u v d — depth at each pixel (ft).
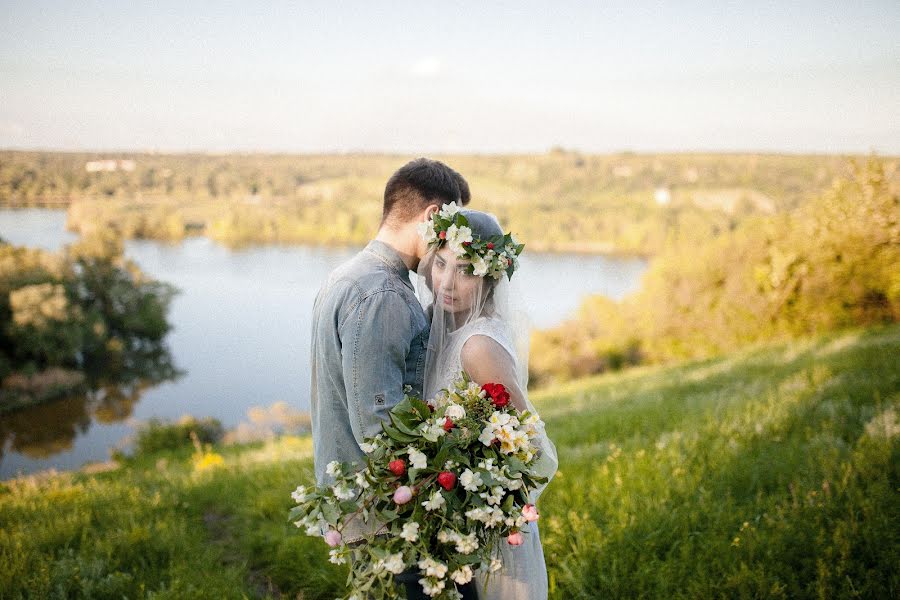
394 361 6.03
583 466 14.29
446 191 6.84
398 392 6.06
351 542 6.49
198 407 165.78
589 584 9.01
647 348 95.09
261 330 281.13
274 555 11.89
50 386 164.55
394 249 6.73
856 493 9.71
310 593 10.51
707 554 9.00
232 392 184.55
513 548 6.74
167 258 466.70
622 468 12.97
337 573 10.44
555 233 511.81
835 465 10.89
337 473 5.80
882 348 28.14
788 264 67.56
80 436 135.03
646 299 97.40
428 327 6.63
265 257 486.38
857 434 13.42
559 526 10.41
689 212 476.54
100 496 16.38
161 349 225.35
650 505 10.54
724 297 80.02
